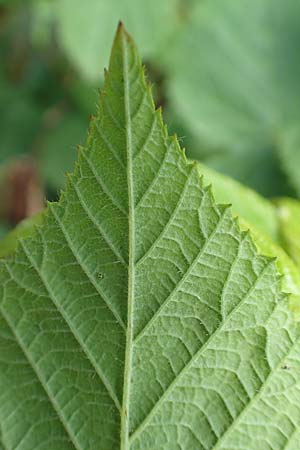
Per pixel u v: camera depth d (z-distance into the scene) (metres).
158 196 0.10
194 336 0.11
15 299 0.10
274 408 0.11
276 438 0.11
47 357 0.10
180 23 0.32
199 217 0.10
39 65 0.32
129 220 0.10
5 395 0.10
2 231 0.29
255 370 0.11
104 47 0.29
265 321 0.11
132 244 0.10
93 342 0.11
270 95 0.32
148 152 0.10
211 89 0.32
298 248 0.14
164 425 0.11
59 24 0.28
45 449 0.10
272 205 0.15
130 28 0.29
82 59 0.28
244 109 0.32
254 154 0.31
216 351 0.11
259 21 0.33
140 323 0.11
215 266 0.11
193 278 0.11
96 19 0.29
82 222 0.10
